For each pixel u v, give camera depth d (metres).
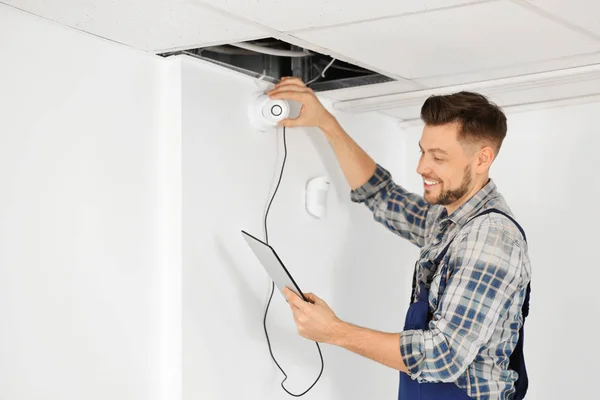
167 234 2.51
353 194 2.94
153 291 2.47
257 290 2.73
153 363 2.46
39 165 2.17
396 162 3.52
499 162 3.39
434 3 2.07
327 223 3.05
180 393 2.45
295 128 2.93
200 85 2.58
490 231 2.25
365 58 2.58
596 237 3.16
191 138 2.53
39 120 2.18
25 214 2.12
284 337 2.82
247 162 2.72
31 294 2.13
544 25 2.27
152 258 2.47
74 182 2.26
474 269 2.21
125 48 2.43
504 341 2.32
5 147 2.09
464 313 2.17
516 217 3.33
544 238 3.27
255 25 2.23
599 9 2.14
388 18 2.18
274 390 2.76
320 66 2.92
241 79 2.73
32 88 2.16
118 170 2.38
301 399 2.87
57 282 2.19
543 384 3.22
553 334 3.22
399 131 3.55
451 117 2.33
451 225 2.44
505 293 2.21
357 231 3.20
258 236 2.75
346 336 2.30
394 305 3.38
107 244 2.34
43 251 2.16
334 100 3.14
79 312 2.25
